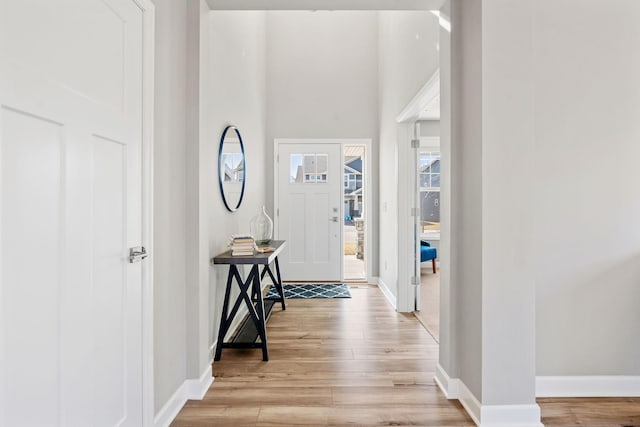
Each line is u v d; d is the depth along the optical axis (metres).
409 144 3.74
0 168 0.87
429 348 2.73
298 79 5.06
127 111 1.43
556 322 2.04
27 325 0.95
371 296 4.31
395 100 3.86
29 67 0.95
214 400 1.99
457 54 1.98
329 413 1.85
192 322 2.03
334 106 5.06
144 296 1.56
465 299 1.91
